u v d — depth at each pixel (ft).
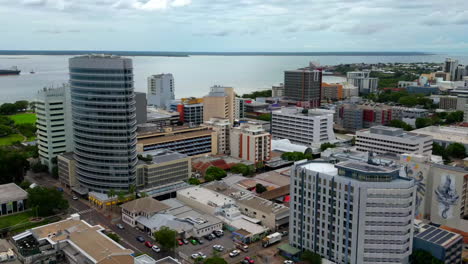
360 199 636.48
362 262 650.84
